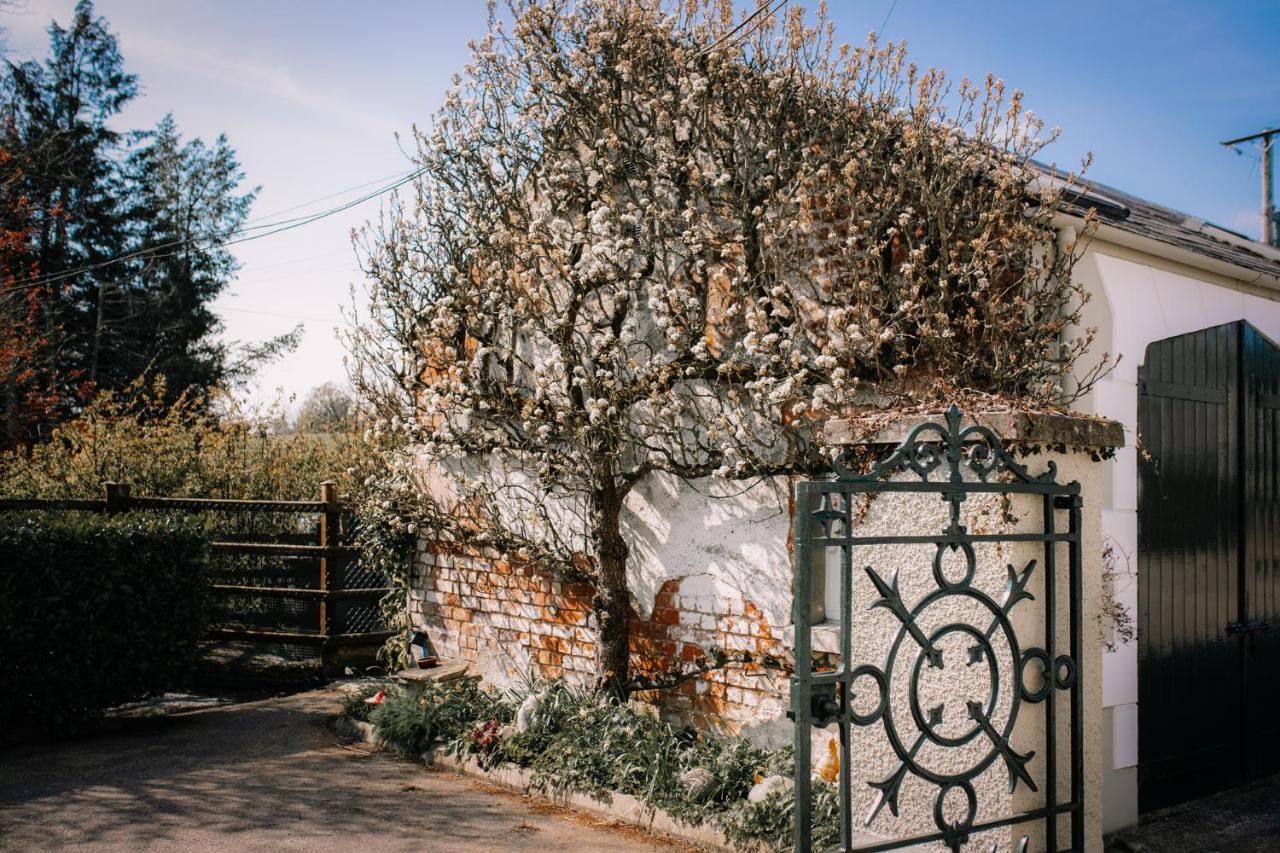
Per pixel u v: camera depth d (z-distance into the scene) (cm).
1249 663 679
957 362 550
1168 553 618
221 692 944
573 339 748
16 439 1998
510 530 833
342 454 1277
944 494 314
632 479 705
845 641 299
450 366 782
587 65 721
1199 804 625
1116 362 568
